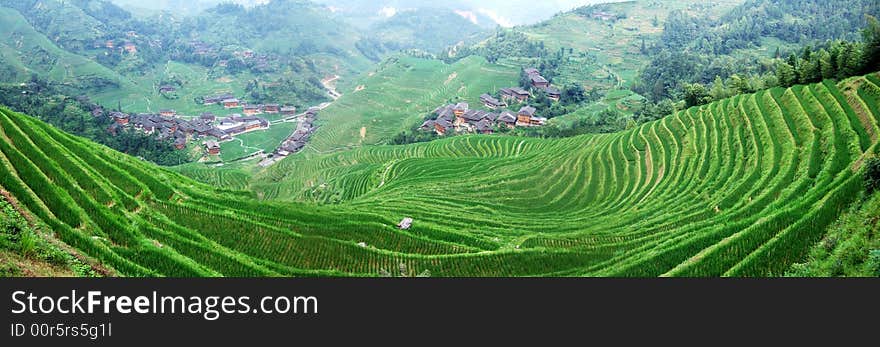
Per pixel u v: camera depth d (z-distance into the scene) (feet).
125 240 109.19
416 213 186.70
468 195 228.43
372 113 628.28
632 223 162.91
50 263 83.10
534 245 145.28
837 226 105.40
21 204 104.32
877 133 158.61
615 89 575.38
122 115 512.22
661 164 218.59
